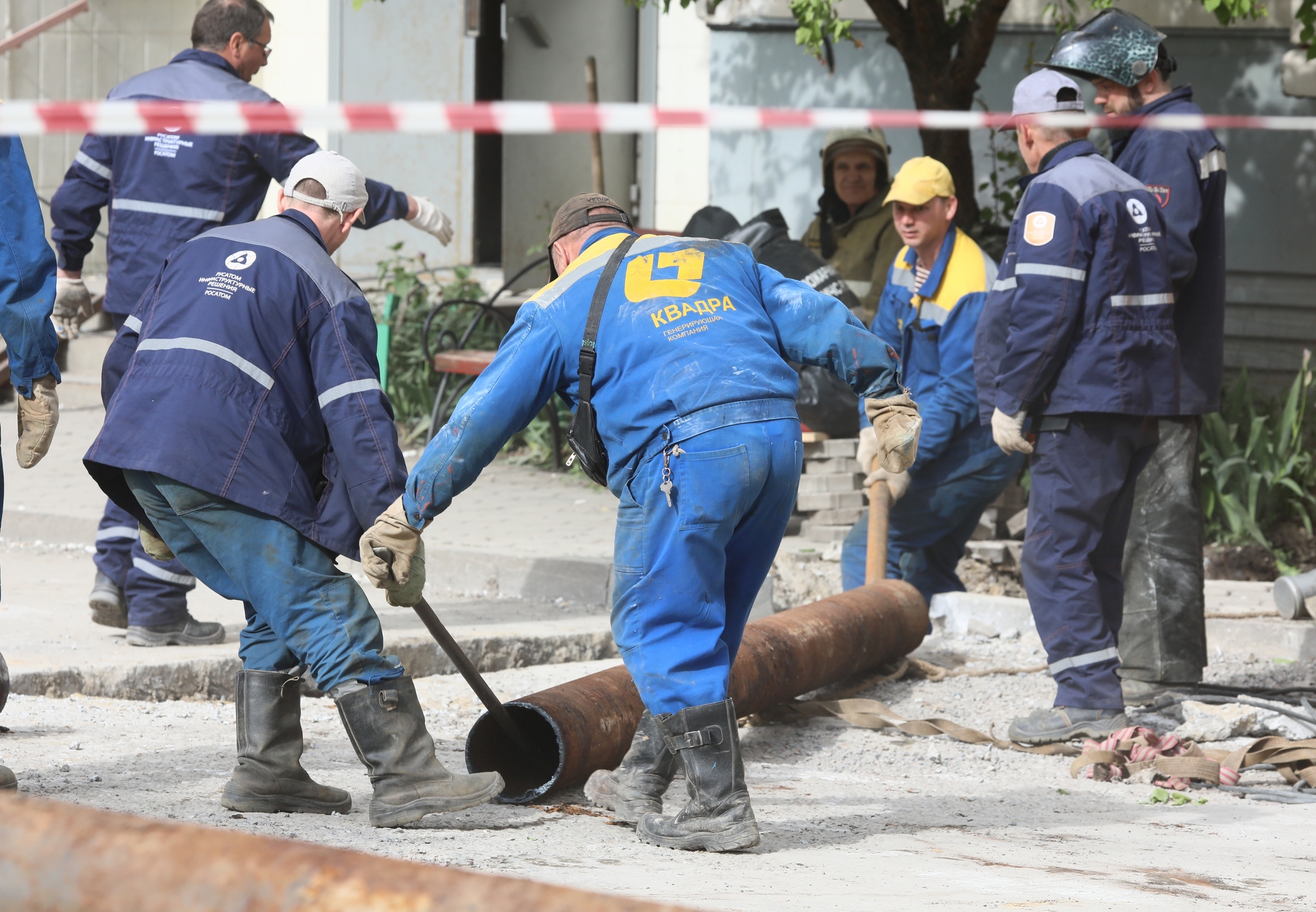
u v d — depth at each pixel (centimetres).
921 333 1825
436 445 941
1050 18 3073
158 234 1628
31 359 1108
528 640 1744
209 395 964
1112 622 1523
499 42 3869
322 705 1520
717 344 943
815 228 2630
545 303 967
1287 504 2492
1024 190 1516
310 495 993
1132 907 706
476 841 930
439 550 2166
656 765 1055
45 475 2662
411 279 3341
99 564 1697
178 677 1522
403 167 3647
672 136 3422
